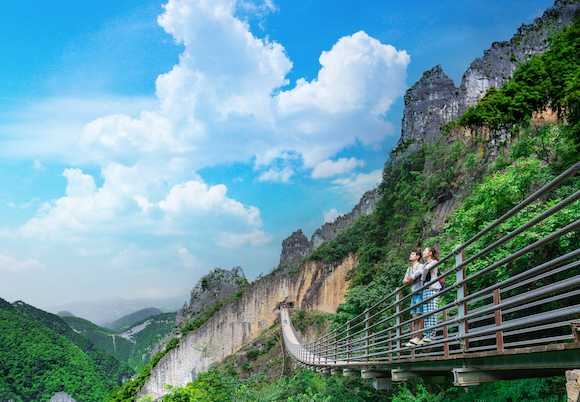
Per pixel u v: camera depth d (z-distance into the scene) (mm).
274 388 32062
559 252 14008
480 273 6426
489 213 16984
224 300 98188
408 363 10461
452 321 7711
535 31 55031
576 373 5090
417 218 36844
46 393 119375
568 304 13883
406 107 65000
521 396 11789
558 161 19281
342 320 27375
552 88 26297
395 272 25156
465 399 13445
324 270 72938
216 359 78062
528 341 7113
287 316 70875
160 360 83562
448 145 37219
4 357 121688
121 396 80562
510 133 28031
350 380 20828
